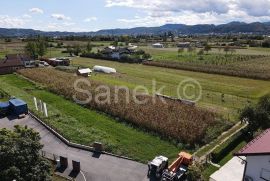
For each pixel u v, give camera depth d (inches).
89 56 5413.4
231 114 2150.6
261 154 1002.7
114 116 2071.9
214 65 4190.5
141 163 1455.5
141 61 4763.8
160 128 1801.2
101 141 1662.2
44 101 2447.1
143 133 1798.7
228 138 1710.1
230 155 1521.9
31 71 3663.9
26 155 1046.4
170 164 1433.3
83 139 1695.4
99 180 1322.6
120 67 4271.7
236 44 7721.5
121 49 5551.2
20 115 2069.4
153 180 1318.9
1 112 2100.1
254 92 2819.9
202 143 1667.1
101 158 1505.9
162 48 7239.2
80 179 1328.7
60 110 2222.0
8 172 990.4
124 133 1797.5
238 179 1304.1
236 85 3110.2
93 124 1941.4
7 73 3737.7
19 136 1084.5
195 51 6363.2
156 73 3777.1
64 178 1333.7
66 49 6584.6
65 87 2760.8
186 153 1438.2
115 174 1368.1
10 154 1015.6
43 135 1774.1
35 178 1034.1
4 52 5910.4
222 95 2620.6
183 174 1317.7
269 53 5900.6
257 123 1694.1
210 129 1822.1
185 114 2018.9
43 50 5044.3
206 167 1406.3
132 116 1968.5
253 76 3452.3
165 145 1643.7
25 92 2728.8
